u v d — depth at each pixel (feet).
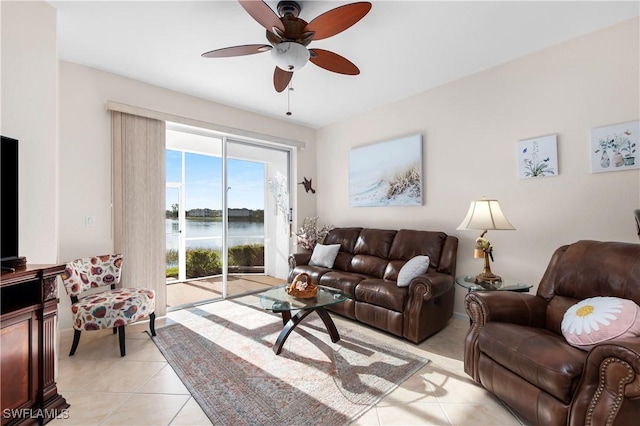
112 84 9.55
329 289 8.96
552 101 8.23
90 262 8.39
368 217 13.46
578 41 7.79
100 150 9.29
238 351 7.62
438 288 8.05
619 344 3.78
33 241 6.03
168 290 12.98
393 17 6.95
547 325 6.02
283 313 9.33
